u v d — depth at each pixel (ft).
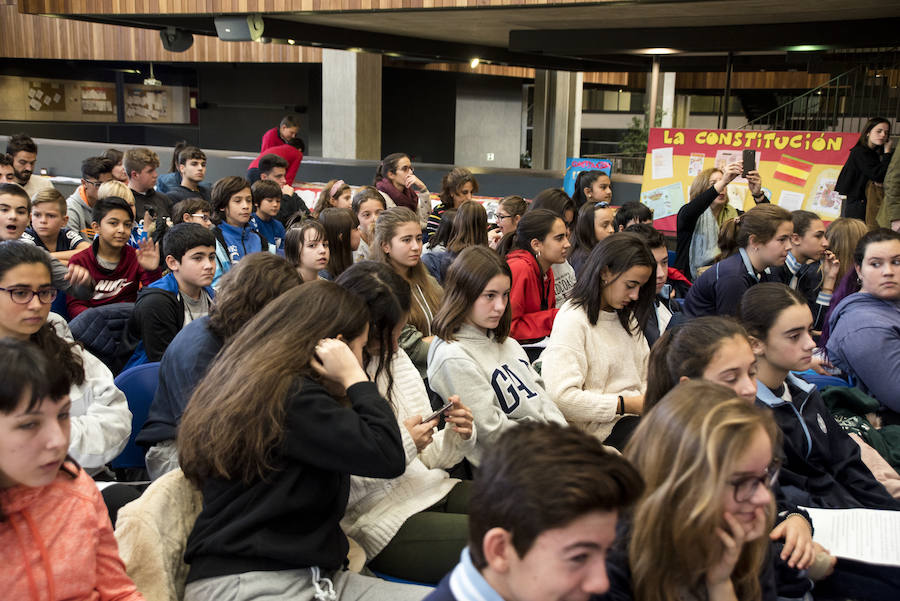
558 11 22.04
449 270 8.46
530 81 61.77
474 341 8.48
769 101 55.01
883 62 32.35
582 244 14.84
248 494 5.50
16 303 7.07
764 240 12.17
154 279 13.89
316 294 5.91
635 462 4.63
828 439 7.97
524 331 11.81
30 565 4.59
